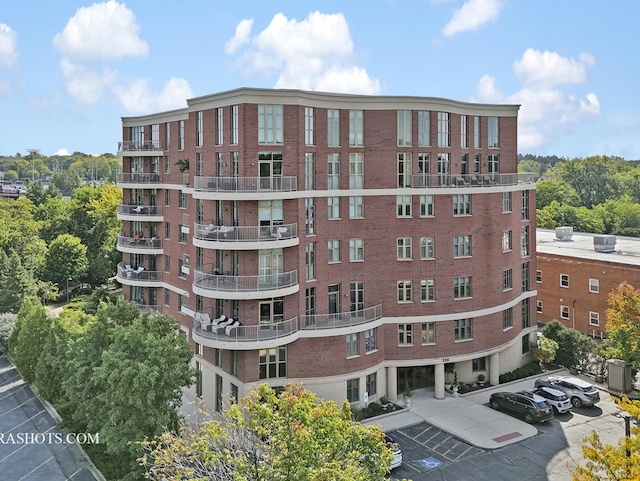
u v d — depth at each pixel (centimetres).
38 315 4612
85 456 3462
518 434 3622
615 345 4494
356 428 2116
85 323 4450
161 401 3000
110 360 2939
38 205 12562
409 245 4219
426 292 4250
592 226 11200
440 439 3591
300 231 3856
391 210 4172
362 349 4025
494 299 4491
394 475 3120
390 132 4153
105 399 2936
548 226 11300
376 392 4150
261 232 3756
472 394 4312
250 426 2120
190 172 4484
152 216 5366
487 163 4666
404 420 3866
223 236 3759
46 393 4016
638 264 5372
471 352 4359
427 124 4247
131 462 2889
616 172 14100
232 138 3856
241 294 3669
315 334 3866
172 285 5200
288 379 3859
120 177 5612
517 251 4794
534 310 5116
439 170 4331
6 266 6462
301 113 3831
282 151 3788
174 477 2120
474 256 4369
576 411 4012
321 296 4012
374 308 4138
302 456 1947
